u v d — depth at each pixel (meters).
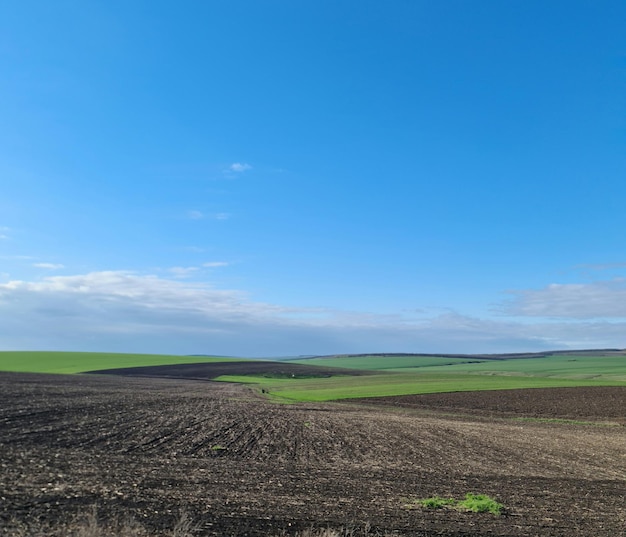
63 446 21.95
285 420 38.03
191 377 120.94
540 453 26.38
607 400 63.66
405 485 16.84
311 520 11.73
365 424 37.34
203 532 10.42
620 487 18.23
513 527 12.16
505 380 105.38
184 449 22.92
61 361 153.50
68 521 10.59
